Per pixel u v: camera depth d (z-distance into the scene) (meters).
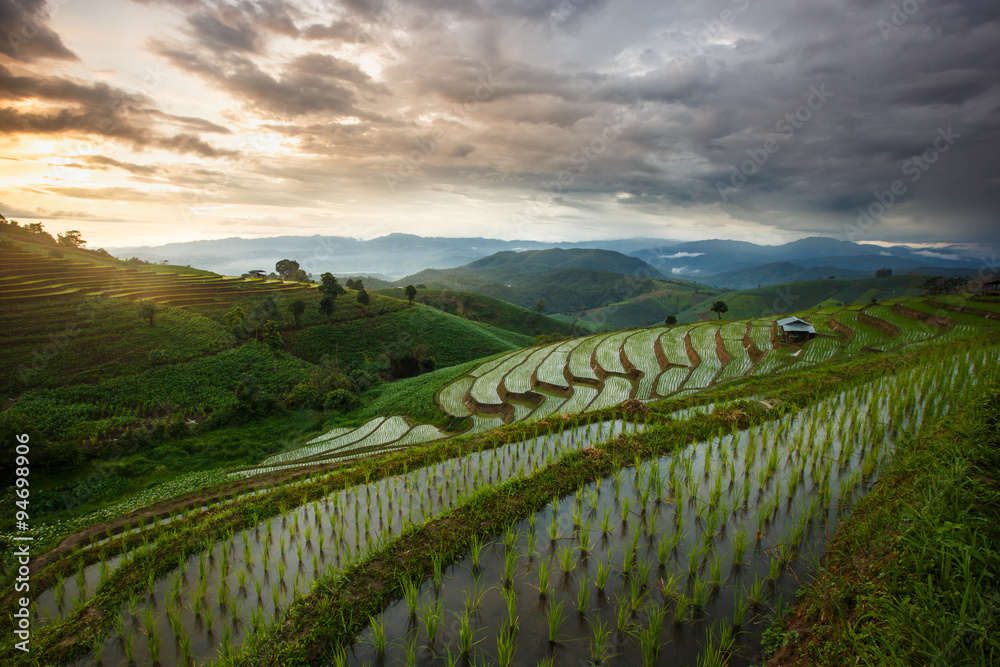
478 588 7.90
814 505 8.80
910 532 5.85
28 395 47.31
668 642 6.33
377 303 103.31
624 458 12.45
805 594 6.64
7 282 78.94
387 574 8.27
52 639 7.91
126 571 9.61
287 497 12.49
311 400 47.44
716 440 13.48
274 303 92.56
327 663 6.71
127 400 48.09
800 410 15.35
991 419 8.34
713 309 74.94
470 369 53.91
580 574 8.04
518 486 11.06
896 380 16.19
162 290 89.88
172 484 21.73
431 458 14.67
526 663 6.18
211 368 58.12
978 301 52.09
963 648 4.14
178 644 7.54
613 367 44.59
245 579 9.10
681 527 9.02
